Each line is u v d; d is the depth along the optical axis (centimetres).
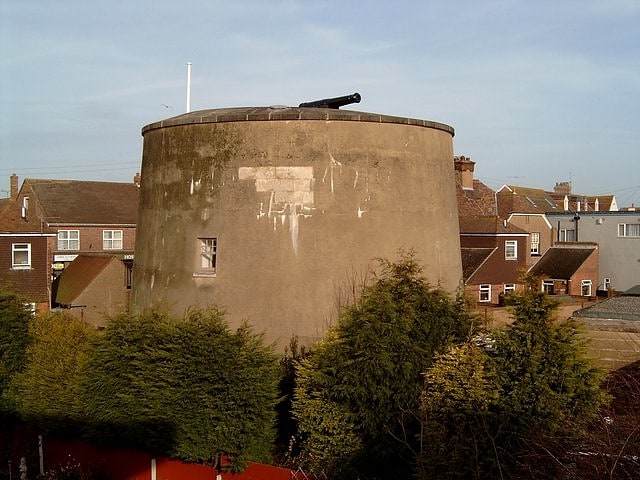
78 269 4078
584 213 5434
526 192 7456
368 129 1892
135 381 1532
